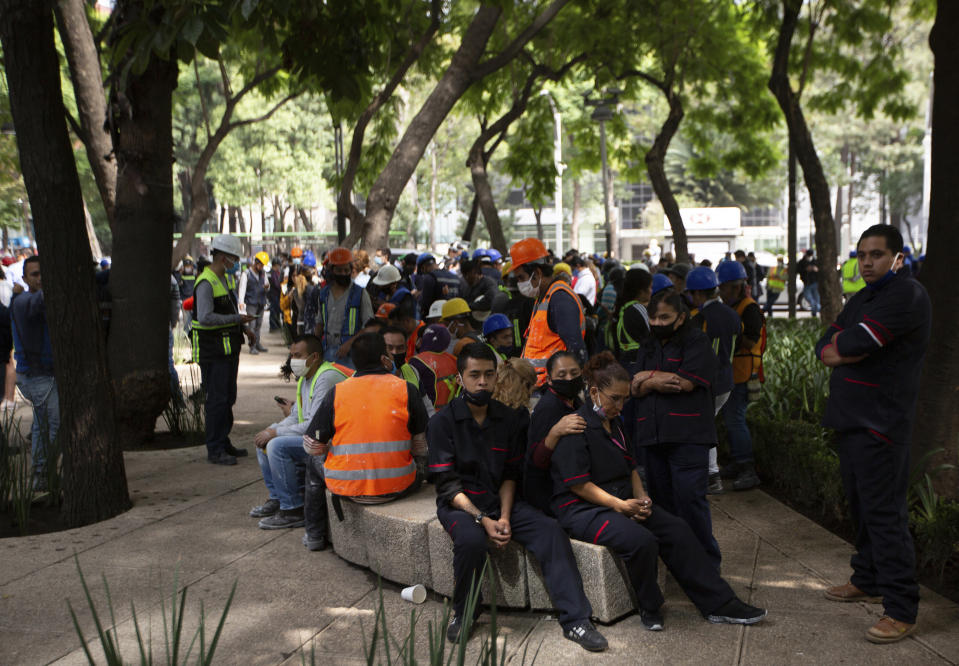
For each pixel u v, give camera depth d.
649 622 3.98
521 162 18.25
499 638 3.93
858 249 3.91
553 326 5.93
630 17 14.90
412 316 7.45
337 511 4.84
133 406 8.07
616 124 20.19
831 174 54.88
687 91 18.83
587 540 4.07
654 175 14.30
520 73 16.44
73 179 5.67
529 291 6.13
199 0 5.94
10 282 12.73
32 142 5.48
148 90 7.78
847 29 14.49
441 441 4.25
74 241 5.71
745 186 64.94
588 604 3.95
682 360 4.47
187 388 11.93
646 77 15.05
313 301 7.96
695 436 4.45
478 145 14.98
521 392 4.32
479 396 4.23
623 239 77.00
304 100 42.31
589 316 8.56
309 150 43.06
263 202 47.03
